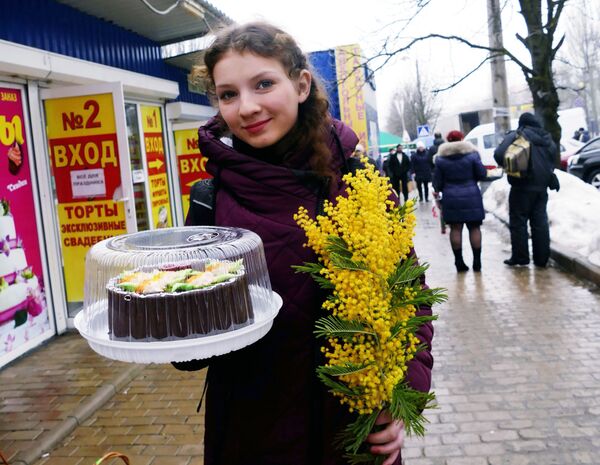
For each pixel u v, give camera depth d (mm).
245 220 1526
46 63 5637
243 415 1530
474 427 3604
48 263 5945
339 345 1386
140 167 8141
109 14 7016
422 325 1532
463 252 9438
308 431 1502
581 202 9555
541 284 6867
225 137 1689
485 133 25188
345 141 1601
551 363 4492
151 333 1354
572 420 3598
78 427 3990
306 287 1485
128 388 4641
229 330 1393
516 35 10773
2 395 4566
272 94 1453
